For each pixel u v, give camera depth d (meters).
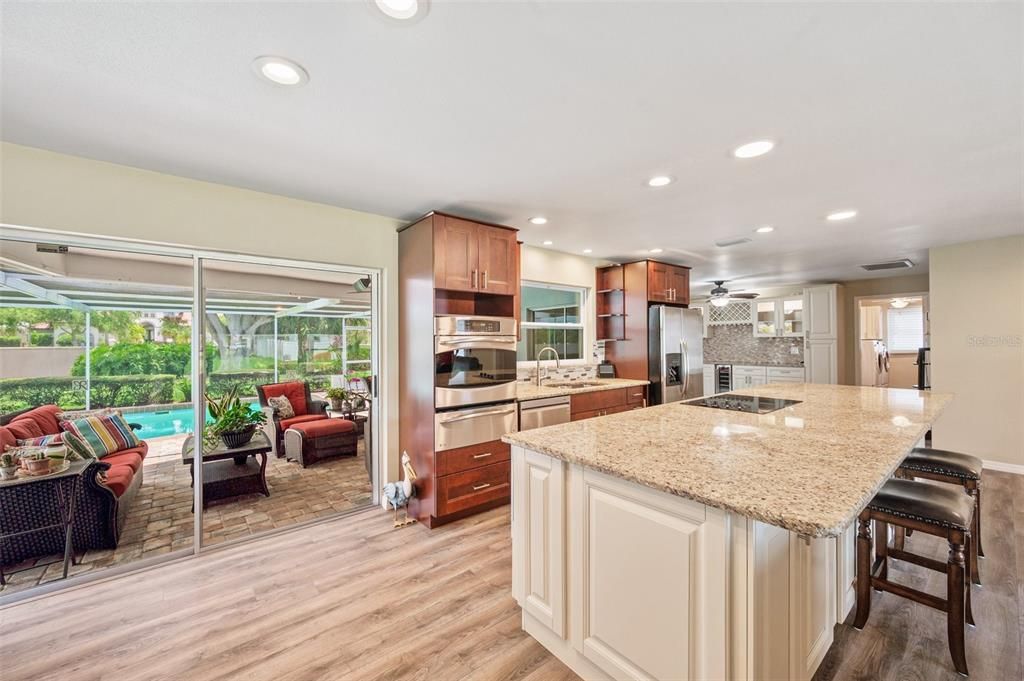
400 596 2.19
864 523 1.90
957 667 1.65
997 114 1.82
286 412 3.91
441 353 3.02
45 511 2.46
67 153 2.21
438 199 2.94
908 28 1.30
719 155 2.23
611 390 4.29
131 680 1.66
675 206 3.08
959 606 1.66
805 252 4.66
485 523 3.09
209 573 2.42
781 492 1.19
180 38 1.35
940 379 4.38
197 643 1.85
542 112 1.82
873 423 2.13
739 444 1.73
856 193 2.79
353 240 3.20
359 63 1.48
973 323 4.21
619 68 1.51
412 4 1.20
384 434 3.37
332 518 3.16
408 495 3.08
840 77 1.57
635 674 1.46
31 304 2.44
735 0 1.19
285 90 1.65
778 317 7.30
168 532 2.84
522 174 2.50
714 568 1.24
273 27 1.30
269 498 3.48
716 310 8.19
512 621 1.99
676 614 1.34
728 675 1.23
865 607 1.91
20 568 2.41
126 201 2.38
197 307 2.72
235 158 2.28
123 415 2.67
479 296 3.69
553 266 4.64
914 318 8.55
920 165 2.35
